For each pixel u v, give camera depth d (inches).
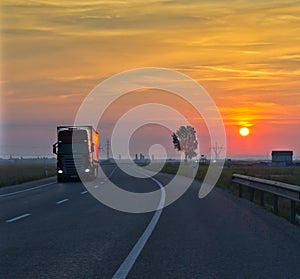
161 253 481.1
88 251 494.0
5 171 3280.0
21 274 398.9
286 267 419.8
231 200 1064.2
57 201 1081.4
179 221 724.0
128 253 482.3
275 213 806.5
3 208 934.4
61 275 394.9
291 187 674.8
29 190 1488.7
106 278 384.5
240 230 630.5
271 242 541.3
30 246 522.9
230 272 402.0
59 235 597.6
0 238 575.8
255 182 946.1
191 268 416.2
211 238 568.7
